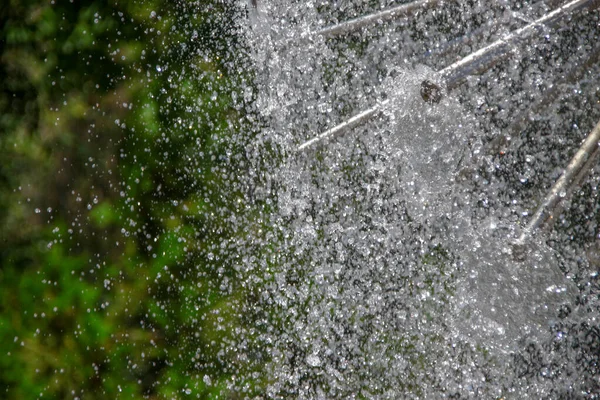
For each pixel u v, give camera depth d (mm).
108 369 3158
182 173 3143
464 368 2836
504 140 2783
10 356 3205
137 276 3182
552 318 2781
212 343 3059
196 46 3133
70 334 3203
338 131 2885
